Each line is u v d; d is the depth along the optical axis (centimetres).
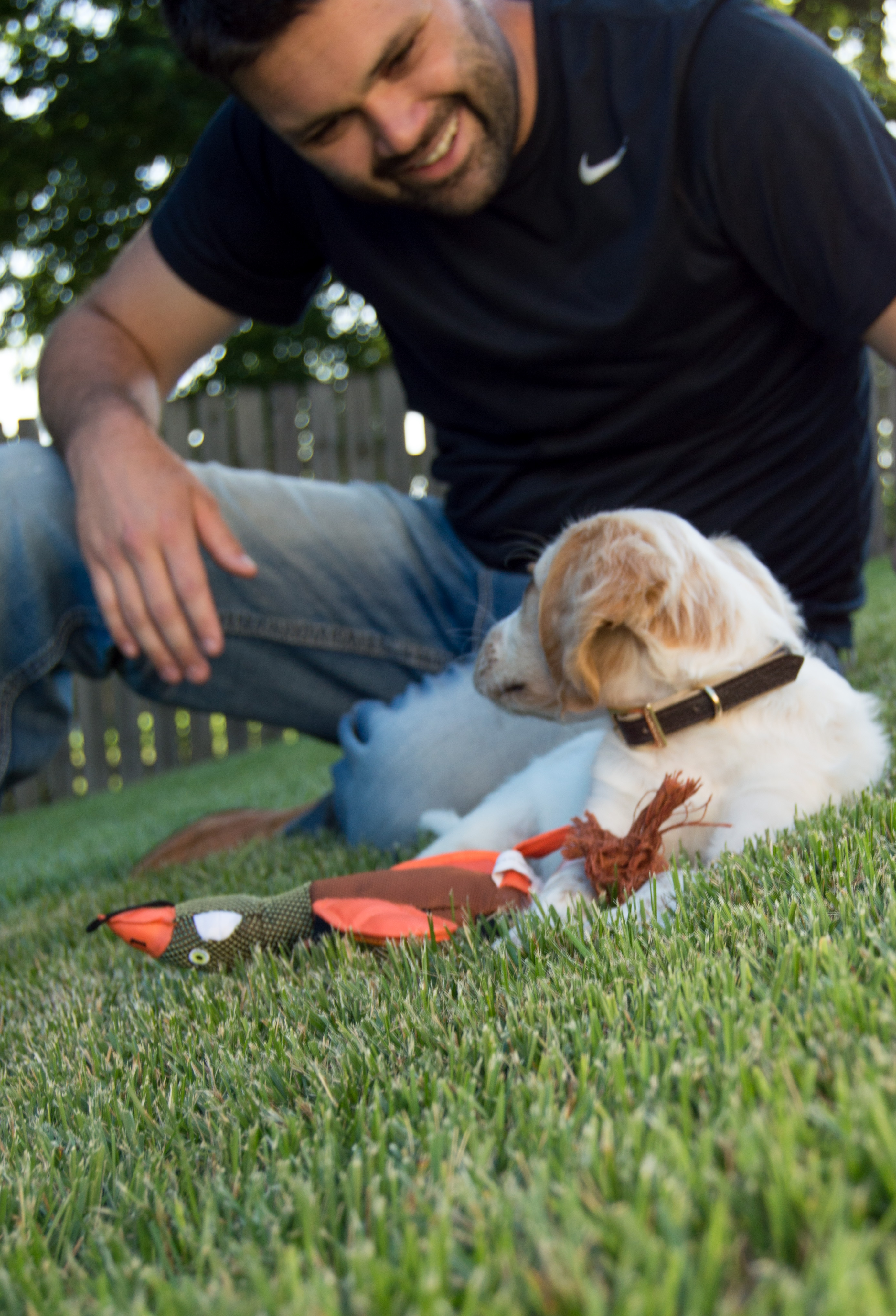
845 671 363
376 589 341
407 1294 67
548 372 283
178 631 271
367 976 153
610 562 197
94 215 1409
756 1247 67
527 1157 86
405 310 299
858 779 201
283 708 352
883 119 262
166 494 271
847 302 246
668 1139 79
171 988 180
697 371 274
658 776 203
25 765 304
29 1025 181
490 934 167
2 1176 109
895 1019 92
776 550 283
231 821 401
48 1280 83
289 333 1568
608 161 266
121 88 1270
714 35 259
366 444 905
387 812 295
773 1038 95
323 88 241
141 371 342
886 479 952
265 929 171
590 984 120
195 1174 103
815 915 125
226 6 229
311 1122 109
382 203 276
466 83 248
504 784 273
